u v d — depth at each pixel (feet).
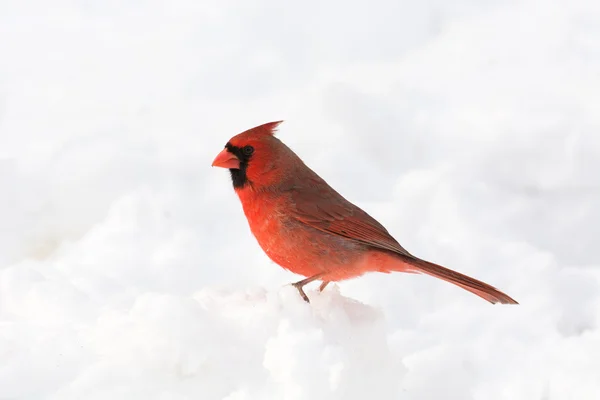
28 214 34.27
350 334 21.16
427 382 24.08
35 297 25.02
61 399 19.30
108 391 19.54
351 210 24.71
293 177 24.61
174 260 31.45
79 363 20.39
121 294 27.45
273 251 25.08
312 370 19.06
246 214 25.13
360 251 24.70
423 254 32.48
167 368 20.07
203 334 20.24
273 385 19.51
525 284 30.73
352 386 20.31
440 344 27.07
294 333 19.47
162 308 20.62
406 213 34.58
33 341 21.36
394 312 29.43
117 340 20.74
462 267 32.04
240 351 20.25
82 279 28.37
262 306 21.16
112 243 32.24
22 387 19.66
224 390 19.85
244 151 24.30
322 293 23.22
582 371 26.45
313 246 24.54
